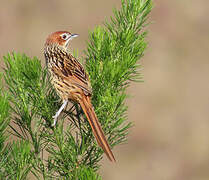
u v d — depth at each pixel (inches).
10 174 248.5
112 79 279.1
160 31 1156.5
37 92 271.1
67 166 270.1
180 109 1013.8
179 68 1081.4
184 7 1193.4
